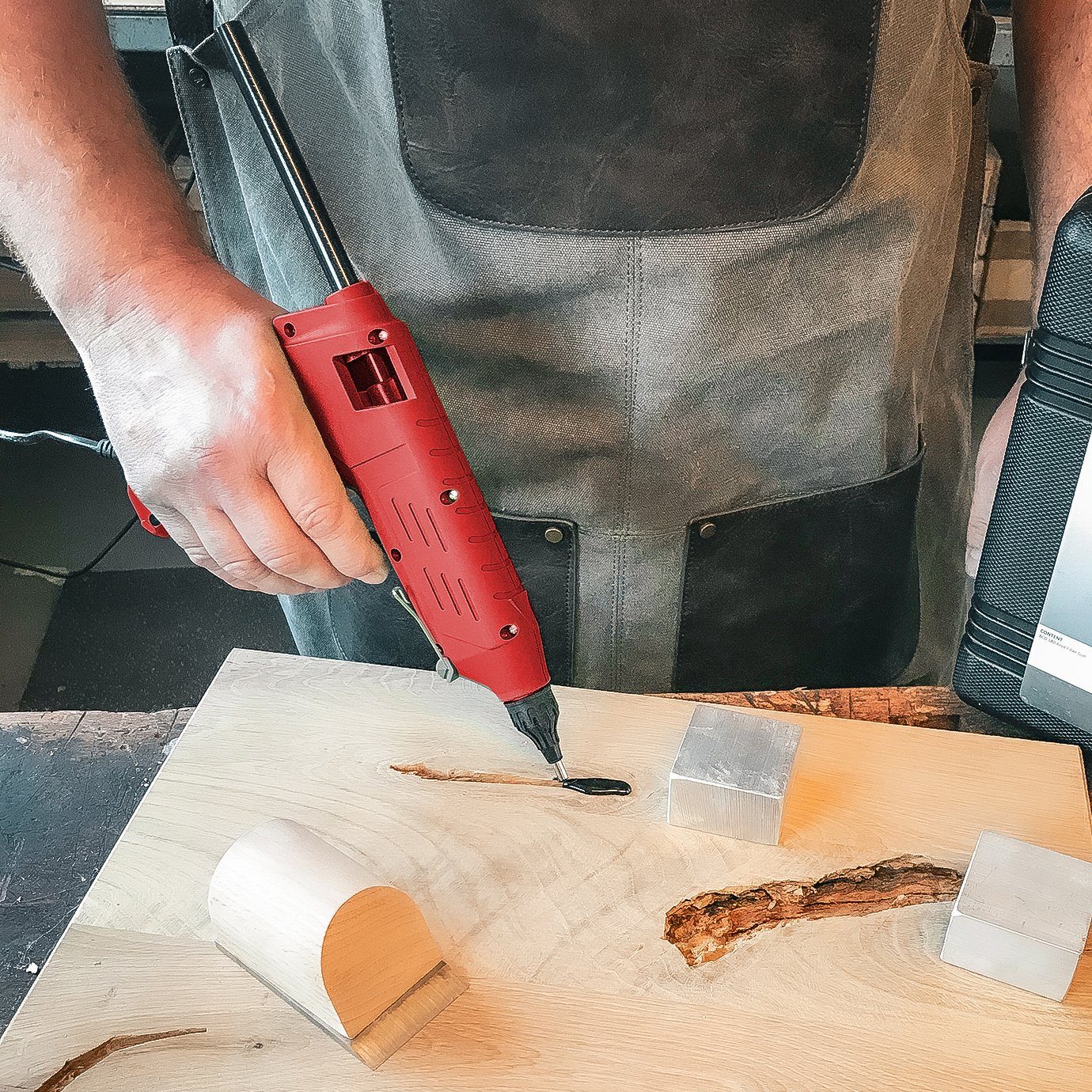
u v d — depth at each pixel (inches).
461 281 33.8
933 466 46.8
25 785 34.8
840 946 26.6
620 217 31.8
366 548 29.0
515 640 29.4
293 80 33.4
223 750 32.2
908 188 32.8
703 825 29.5
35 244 30.2
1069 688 30.6
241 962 25.8
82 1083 23.7
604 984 25.8
